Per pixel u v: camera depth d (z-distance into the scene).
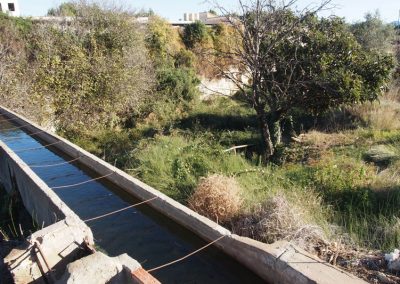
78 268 2.80
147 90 15.35
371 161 7.20
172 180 6.60
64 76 13.16
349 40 9.16
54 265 3.40
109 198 5.57
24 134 9.43
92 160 6.49
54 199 4.32
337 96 8.84
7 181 7.15
